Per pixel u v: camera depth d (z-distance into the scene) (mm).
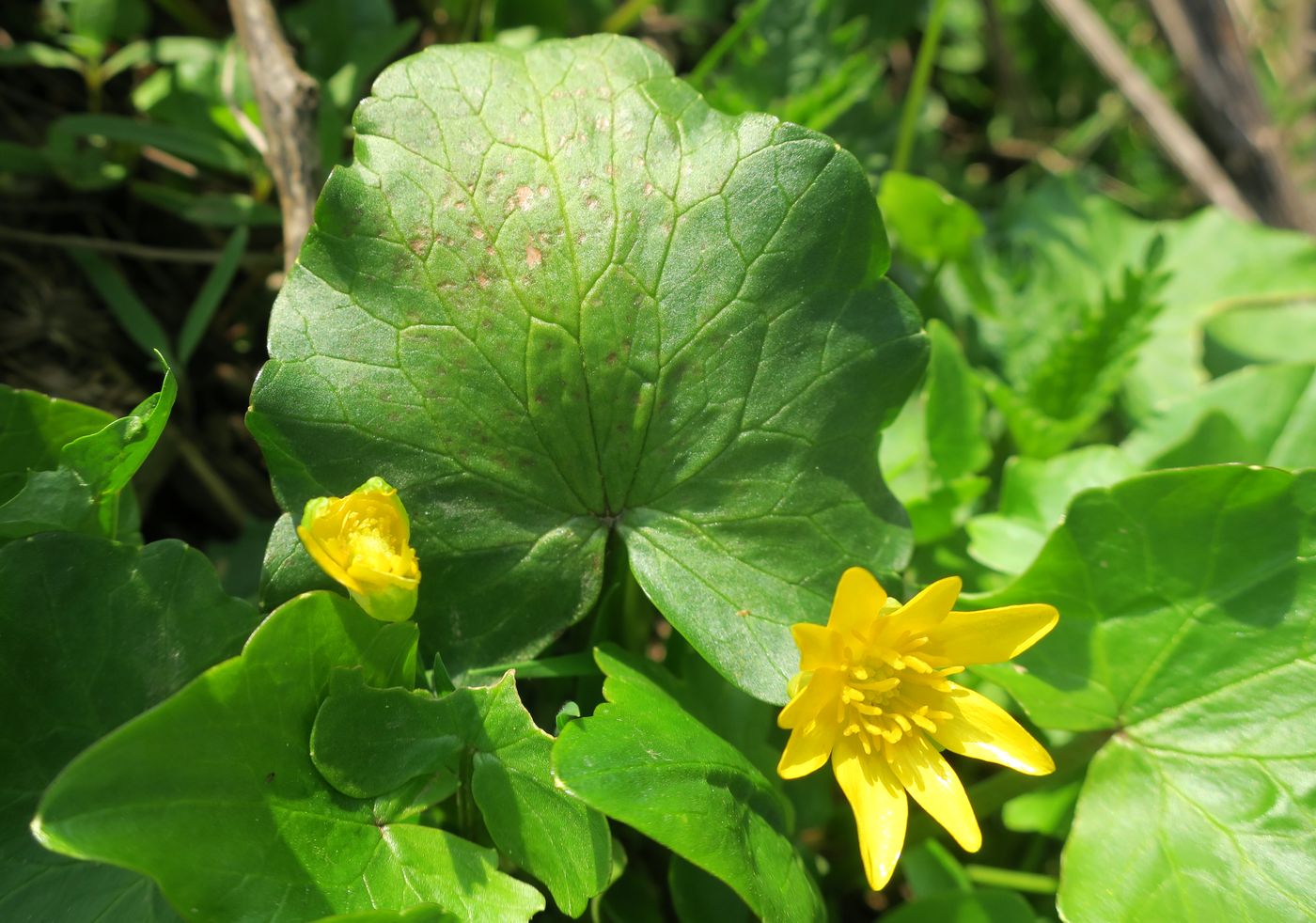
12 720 183
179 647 187
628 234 197
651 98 200
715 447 199
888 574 202
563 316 196
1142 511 200
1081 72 402
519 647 198
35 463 199
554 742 183
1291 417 243
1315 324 308
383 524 183
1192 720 202
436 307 194
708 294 198
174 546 189
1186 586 202
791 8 296
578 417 197
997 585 239
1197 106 347
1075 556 203
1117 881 198
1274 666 199
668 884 207
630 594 212
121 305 248
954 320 296
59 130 244
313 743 179
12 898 179
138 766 168
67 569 185
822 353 199
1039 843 235
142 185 253
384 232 194
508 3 281
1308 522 197
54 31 270
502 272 195
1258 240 307
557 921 201
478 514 196
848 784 186
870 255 200
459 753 188
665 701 192
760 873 182
